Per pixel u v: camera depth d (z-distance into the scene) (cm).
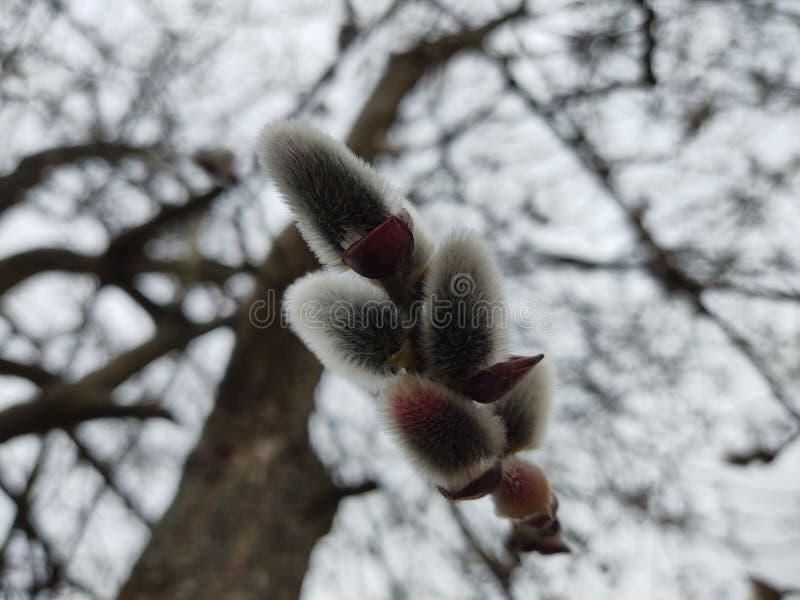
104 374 619
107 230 702
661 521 655
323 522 561
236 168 627
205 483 559
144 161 669
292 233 632
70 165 682
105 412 528
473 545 650
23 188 652
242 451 577
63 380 630
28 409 510
